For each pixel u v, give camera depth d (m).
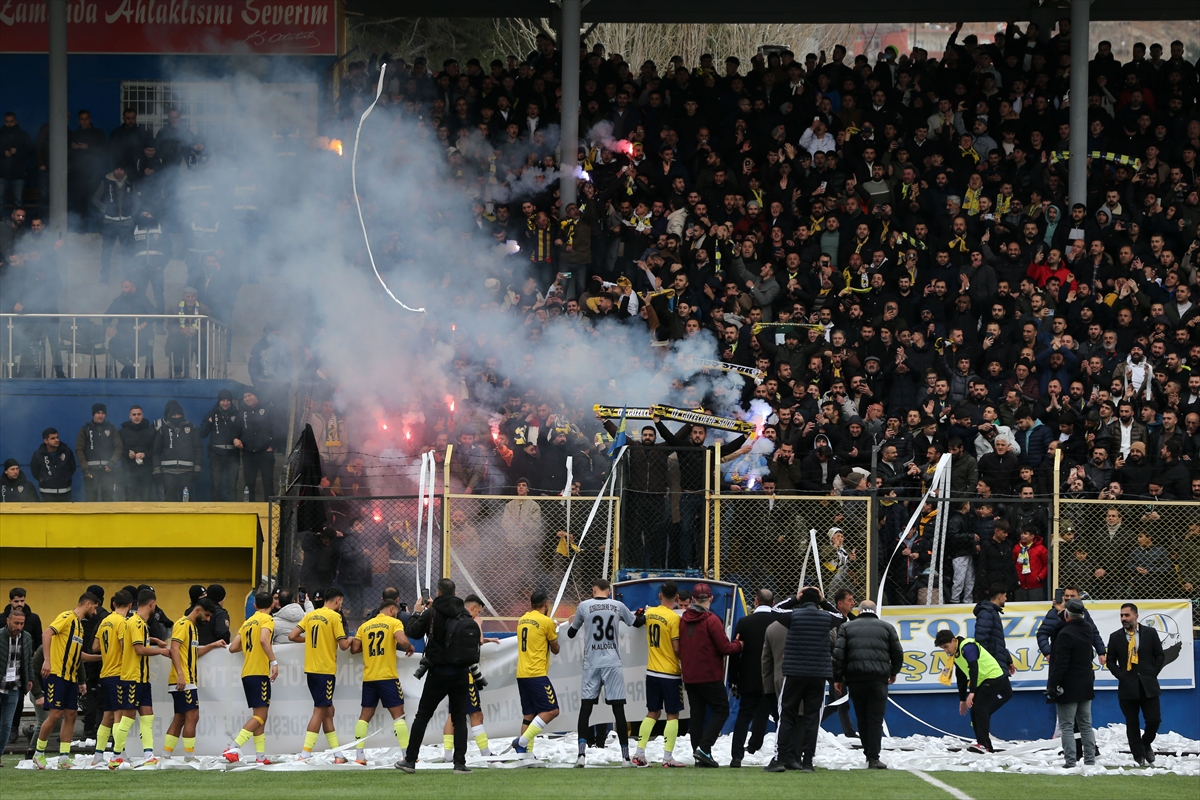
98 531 70.12
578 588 59.56
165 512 70.31
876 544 58.88
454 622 46.75
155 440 73.69
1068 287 82.88
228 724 53.06
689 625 49.44
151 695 51.81
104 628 50.97
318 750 53.47
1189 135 93.50
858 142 88.81
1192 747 57.19
